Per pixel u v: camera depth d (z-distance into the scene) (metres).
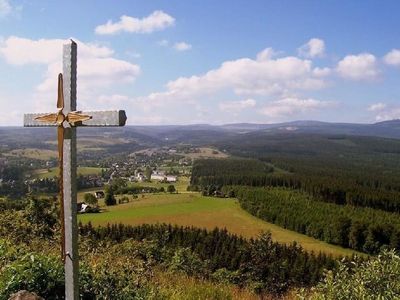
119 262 8.80
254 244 31.52
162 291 8.18
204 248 50.66
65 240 5.77
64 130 5.64
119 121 5.19
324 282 7.24
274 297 12.56
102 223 64.31
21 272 6.42
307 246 66.31
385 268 6.66
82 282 6.99
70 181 5.66
